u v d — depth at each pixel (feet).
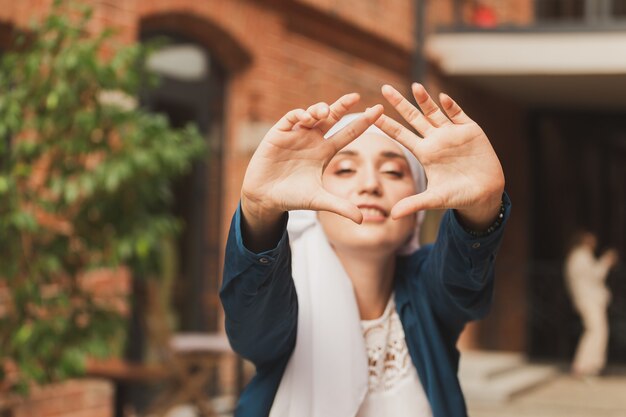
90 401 23.17
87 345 16.66
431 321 7.00
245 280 6.13
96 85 16.66
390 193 7.02
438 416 6.90
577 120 53.57
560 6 52.47
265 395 6.91
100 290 22.86
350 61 37.65
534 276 52.54
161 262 17.94
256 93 31.83
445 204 5.85
